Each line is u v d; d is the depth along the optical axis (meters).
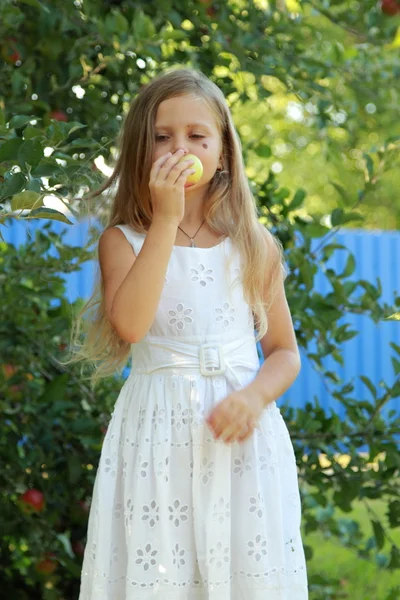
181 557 1.83
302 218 3.14
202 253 1.96
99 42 2.95
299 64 3.46
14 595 3.13
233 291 1.96
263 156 3.34
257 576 1.83
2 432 3.09
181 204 1.83
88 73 3.02
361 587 3.88
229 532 1.84
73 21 2.97
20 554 3.29
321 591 3.35
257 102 3.50
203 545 1.83
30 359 3.08
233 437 1.80
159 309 1.91
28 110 2.83
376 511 5.41
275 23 3.43
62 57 3.08
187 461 1.85
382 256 7.73
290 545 1.92
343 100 3.62
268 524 1.88
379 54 3.77
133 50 2.87
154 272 1.80
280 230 3.01
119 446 1.91
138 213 2.04
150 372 1.91
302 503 3.16
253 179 3.14
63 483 3.05
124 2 3.26
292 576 1.91
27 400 3.06
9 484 2.98
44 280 2.99
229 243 2.01
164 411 1.87
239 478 1.88
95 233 2.27
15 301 3.06
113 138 2.93
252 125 8.78
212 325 1.93
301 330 2.98
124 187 2.06
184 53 3.23
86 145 2.12
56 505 3.01
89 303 2.14
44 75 3.08
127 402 1.93
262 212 3.04
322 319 2.86
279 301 2.08
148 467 1.85
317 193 11.88
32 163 1.75
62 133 1.96
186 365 1.89
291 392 7.44
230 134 2.07
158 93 1.99
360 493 2.87
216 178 2.06
